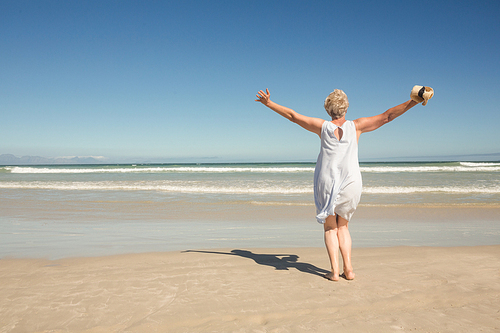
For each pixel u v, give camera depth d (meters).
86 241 5.02
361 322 2.09
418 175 19.92
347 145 2.83
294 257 3.93
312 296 2.55
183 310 2.28
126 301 2.44
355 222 6.76
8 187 14.54
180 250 4.38
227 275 3.11
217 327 2.03
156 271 3.25
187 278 3.00
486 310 2.27
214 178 19.17
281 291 2.66
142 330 2.00
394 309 2.32
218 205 9.16
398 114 2.74
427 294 2.59
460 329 1.98
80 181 17.62
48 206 9.07
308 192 12.11
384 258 3.79
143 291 2.65
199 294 2.58
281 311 2.27
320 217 2.83
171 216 7.52
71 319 2.14
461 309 2.29
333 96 2.97
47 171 28.03
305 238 5.29
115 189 13.54
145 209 8.52
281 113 3.08
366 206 8.81
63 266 3.48
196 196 11.19
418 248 4.34
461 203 9.27
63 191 12.93
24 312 2.25
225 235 5.54
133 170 28.33
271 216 7.51
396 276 3.07
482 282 2.88
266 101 3.05
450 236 5.37
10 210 8.38
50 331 1.99
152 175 22.69
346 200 2.78
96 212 8.08
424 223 6.63
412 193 11.65
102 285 2.80
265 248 4.50
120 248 4.53
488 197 10.48
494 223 6.60
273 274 3.16
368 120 2.87
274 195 11.39
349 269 2.97
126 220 7.05
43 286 2.78
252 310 2.28
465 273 3.15
